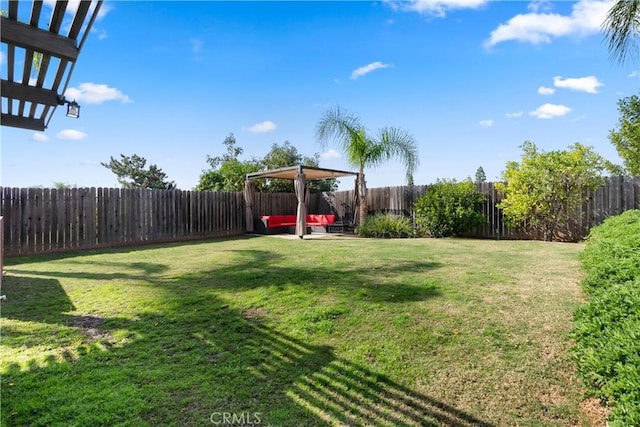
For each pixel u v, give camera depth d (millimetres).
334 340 2764
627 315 1932
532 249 7098
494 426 1780
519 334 2771
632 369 1455
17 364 2385
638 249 3145
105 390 2064
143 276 4988
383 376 2250
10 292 4145
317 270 5102
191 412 1886
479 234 10234
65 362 2420
